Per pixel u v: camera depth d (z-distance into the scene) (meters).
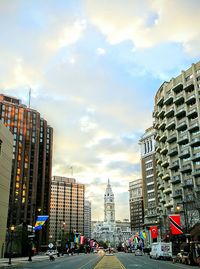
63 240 136.50
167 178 107.00
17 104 190.62
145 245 139.62
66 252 113.81
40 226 63.06
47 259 66.25
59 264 45.75
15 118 183.38
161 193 115.31
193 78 93.81
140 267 36.03
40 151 192.50
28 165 179.25
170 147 104.94
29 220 168.25
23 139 182.12
